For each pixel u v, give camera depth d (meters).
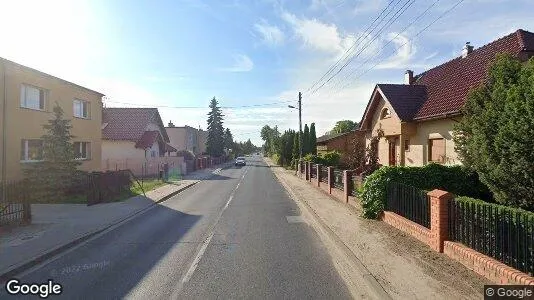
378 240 8.98
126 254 8.31
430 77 21.36
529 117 7.06
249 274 6.88
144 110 39.72
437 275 6.42
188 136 67.50
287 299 5.71
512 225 6.00
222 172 41.62
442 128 15.81
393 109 18.44
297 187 23.22
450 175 11.41
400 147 18.53
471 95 9.64
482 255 6.48
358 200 13.88
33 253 8.05
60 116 17.73
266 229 10.96
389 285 6.05
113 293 5.98
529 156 7.23
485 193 11.35
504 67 8.44
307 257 8.00
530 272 5.61
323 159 30.16
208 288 6.17
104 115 38.75
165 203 16.83
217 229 10.99
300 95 40.00
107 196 17.03
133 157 36.78
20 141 17.52
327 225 10.93
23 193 11.25
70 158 17.58
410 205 9.64
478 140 8.48
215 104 78.12
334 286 6.26
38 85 18.77
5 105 16.53
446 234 7.66
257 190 22.45
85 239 9.75
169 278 6.68
